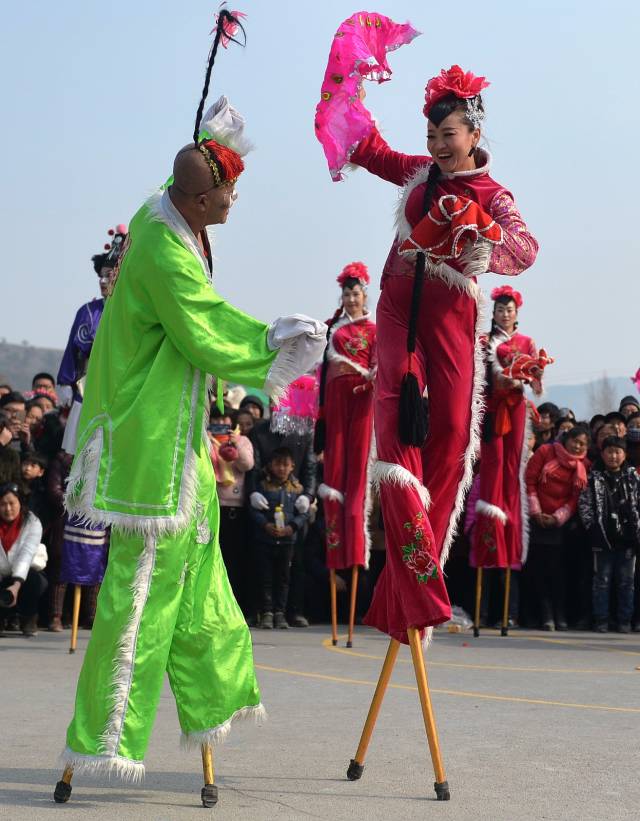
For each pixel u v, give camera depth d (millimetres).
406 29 5242
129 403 4160
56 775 4500
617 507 11211
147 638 4062
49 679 7141
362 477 9039
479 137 4660
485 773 4617
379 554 11547
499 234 4402
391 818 3896
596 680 7508
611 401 55906
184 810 3988
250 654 4262
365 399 8945
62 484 9945
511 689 7023
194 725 4129
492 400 9477
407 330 4582
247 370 4090
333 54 5129
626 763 4812
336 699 6531
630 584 11281
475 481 11031
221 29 4223
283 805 4078
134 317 4191
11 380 71625
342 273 8852
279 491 10961
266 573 10898
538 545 11344
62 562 8531
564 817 3930
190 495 4141
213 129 4246
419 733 5473
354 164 5121
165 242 4160
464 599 11703
